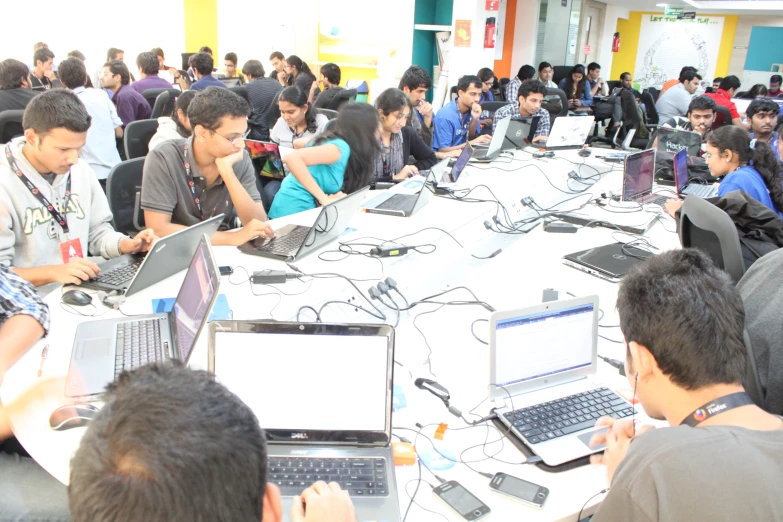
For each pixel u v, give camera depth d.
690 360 0.99
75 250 2.09
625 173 3.26
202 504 0.55
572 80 9.12
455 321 1.86
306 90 6.83
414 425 1.36
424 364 1.61
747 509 0.85
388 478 1.17
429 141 4.78
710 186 3.74
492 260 2.39
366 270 2.21
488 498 1.16
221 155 2.38
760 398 1.61
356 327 1.24
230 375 1.24
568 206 3.23
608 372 1.62
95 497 0.54
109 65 5.45
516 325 1.42
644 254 2.41
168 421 0.57
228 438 0.58
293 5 8.76
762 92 9.53
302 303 1.90
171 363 0.70
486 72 6.69
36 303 1.60
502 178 3.81
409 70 4.70
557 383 1.51
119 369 1.45
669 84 10.48
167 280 2.02
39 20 7.98
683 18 11.23
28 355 1.54
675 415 1.06
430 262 2.33
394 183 3.49
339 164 2.95
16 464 1.51
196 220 2.52
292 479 1.15
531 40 9.55
